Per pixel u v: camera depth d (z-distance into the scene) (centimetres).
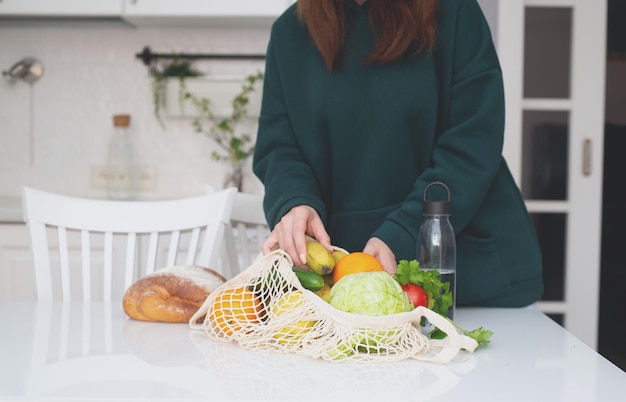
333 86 124
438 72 122
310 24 120
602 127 245
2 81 294
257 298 88
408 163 126
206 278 103
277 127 133
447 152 117
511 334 95
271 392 68
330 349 79
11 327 99
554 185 247
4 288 241
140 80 293
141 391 68
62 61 293
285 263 86
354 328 78
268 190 119
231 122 290
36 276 136
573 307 251
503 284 120
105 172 295
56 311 111
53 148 296
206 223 139
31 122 295
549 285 251
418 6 115
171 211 141
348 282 81
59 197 140
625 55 303
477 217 122
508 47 239
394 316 77
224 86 287
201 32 291
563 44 242
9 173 296
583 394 68
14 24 281
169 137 294
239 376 74
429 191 114
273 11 257
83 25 284
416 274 89
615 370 77
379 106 122
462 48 121
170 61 293
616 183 333
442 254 98
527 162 246
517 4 238
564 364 79
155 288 101
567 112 245
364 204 129
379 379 72
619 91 309
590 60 242
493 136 117
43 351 85
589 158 245
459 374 74
